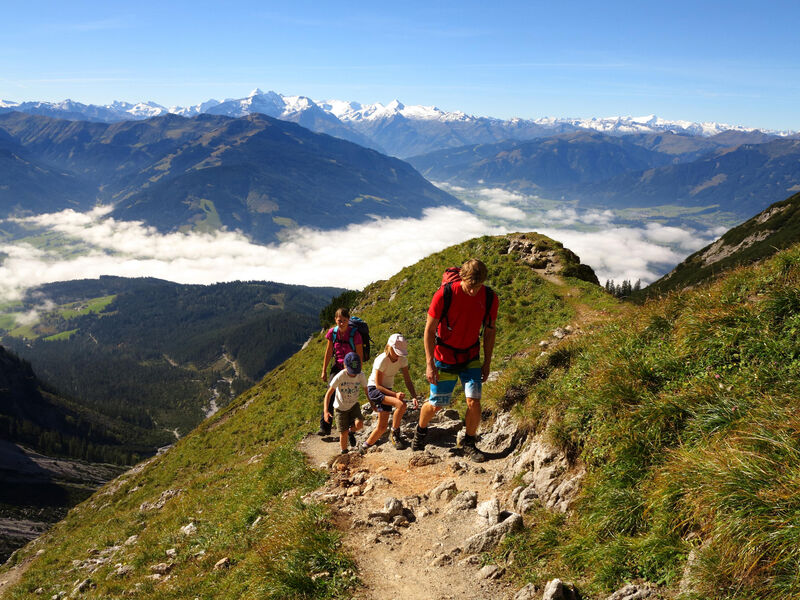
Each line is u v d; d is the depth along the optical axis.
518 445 8.37
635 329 7.95
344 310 11.01
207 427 40.19
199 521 12.66
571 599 4.72
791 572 3.66
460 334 7.71
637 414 5.84
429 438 10.30
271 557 6.77
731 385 5.50
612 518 5.28
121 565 12.57
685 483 4.72
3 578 25.69
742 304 6.45
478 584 5.54
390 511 7.30
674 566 4.48
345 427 10.77
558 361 9.05
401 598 5.57
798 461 4.10
